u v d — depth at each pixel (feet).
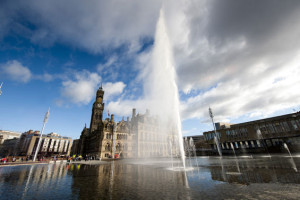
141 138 231.50
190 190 25.82
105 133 208.64
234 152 202.59
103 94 351.67
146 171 54.90
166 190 26.43
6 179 42.80
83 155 294.25
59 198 23.68
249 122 198.39
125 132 226.58
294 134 156.35
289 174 36.40
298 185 25.93
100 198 23.06
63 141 453.58
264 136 178.09
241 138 197.98
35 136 402.52
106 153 202.39
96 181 37.32
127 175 45.98
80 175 48.57
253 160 86.99
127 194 24.72
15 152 438.40
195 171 49.47
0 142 498.28
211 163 79.20
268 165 57.52
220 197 21.34
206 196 22.03
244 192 23.29
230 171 45.93
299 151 153.69
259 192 22.94
